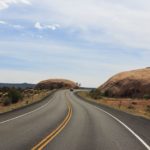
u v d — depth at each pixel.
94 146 12.81
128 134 16.92
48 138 14.83
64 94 96.50
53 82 197.88
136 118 24.91
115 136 16.02
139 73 107.69
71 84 199.88
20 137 15.02
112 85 104.69
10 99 56.53
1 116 26.84
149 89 93.88
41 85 198.00
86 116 29.38
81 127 20.05
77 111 36.34
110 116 30.00
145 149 12.32
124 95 96.94
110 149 12.20
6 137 14.94
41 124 21.58
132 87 97.62
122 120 25.88
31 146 12.47
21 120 24.06
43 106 44.72
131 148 12.52
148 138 15.47
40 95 80.19
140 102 64.44
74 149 12.02
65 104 51.16
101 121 24.56
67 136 15.69
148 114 35.50
